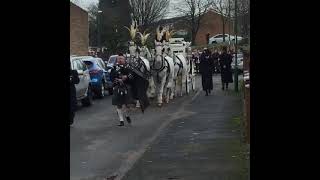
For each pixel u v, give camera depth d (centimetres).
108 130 1362
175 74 2281
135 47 1886
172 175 778
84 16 5306
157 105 1944
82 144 1142
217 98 2223
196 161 873
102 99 2381
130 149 1073
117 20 5894
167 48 2139
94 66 2344
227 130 1234
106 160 959
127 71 1456
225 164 834
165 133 1235
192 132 1227
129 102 1461
